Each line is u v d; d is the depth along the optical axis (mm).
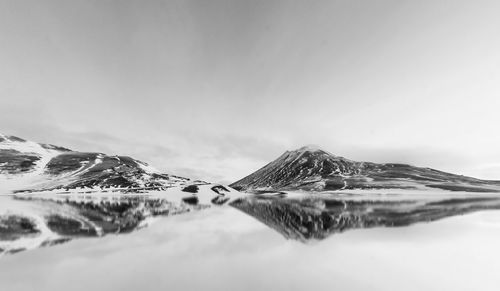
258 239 27422
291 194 138500
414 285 15164
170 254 21734
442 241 25391
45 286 15250
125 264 19109
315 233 30484
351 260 19828
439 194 129875
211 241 26672
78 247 24234
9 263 19406
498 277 16203
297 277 16422
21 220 42000
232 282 15734
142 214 52094
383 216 45906
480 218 41125
